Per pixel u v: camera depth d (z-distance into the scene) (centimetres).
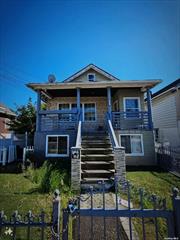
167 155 981
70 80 1672
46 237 330
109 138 1015
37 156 1140
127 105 1383
